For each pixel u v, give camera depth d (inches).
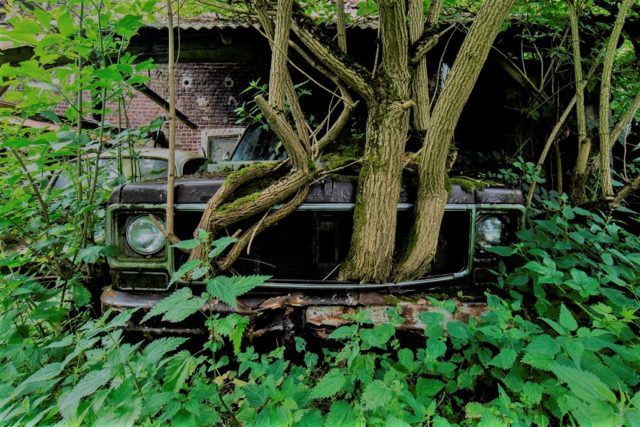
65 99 80.8
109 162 114.7
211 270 66.7
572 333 58.6
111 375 42.9
